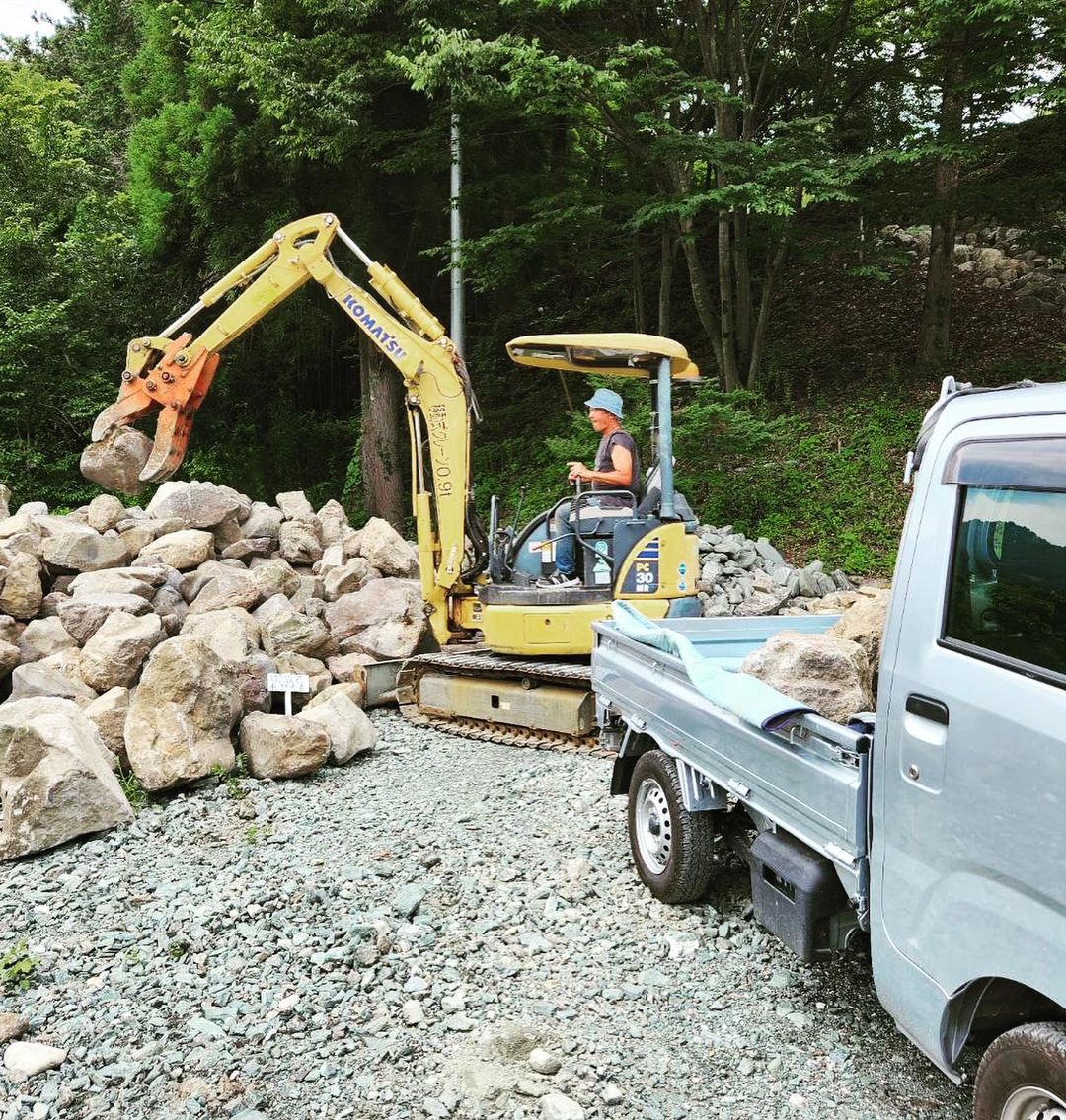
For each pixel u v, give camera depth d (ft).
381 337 28.71
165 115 60.64
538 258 60.90
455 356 28.30
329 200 59.21
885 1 51.96
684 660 14.33
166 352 29.99
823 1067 11.75
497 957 14.46
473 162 54.65
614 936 14.98
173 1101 11.38
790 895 12.37
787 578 37.40
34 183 76.38
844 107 53.62
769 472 44.88
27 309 69.31
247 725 22.84
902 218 50.34
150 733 21.30
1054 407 9.01
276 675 24.86
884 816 10.22
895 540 40.34
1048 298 56.95
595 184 53.88
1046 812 8.15
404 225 61.21
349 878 17.13
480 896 16.40
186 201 61.26
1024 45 38.96
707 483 45.70
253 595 30.42
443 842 18.79
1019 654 8.83
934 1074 11.57
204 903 16.26
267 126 53.72
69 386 70.54
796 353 55.67
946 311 50.67
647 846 16.39
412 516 61.21
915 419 46.24
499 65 43.47
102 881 17.10
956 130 42.32
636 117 42.22
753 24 51.83
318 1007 13.19
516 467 55.77
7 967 14.20
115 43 91.86
